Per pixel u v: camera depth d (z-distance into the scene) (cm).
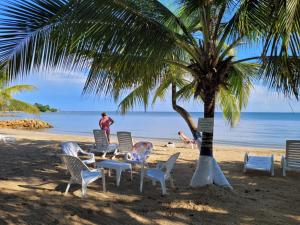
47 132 2706
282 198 588
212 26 568
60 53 457
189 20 673
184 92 974
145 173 614
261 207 530
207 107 603
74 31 418
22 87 1808
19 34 448
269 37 418
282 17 371
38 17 443
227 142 2088
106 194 582
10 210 485
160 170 635
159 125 4003
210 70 573
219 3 540
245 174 795
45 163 859
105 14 429
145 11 482
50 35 452
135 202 541
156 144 1591
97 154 1046
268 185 684
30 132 2564
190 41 557
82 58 461
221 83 586
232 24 540
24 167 803
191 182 622
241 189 642
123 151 940
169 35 496
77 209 499
